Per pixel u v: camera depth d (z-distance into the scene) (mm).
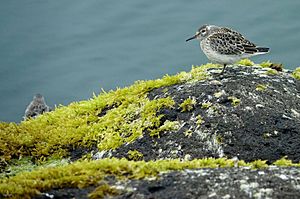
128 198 11367
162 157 15414
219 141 15406
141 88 17828
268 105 16422
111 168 12312
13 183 11977
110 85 45656
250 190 11430
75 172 12305
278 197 11242
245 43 18984
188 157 15188
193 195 11336
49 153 16531
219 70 18438
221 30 19406
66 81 46281
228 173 12047
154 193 11469
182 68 46406
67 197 11609
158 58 48281
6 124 17688
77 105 18594
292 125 15789
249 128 15672
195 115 16188
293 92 17469
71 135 16859
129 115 16969
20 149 16500
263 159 15023
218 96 16547
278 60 44656
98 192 11477
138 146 15922
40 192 11797
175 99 16812
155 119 16344
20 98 43812
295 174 12023
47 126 17609
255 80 17578
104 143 16328
